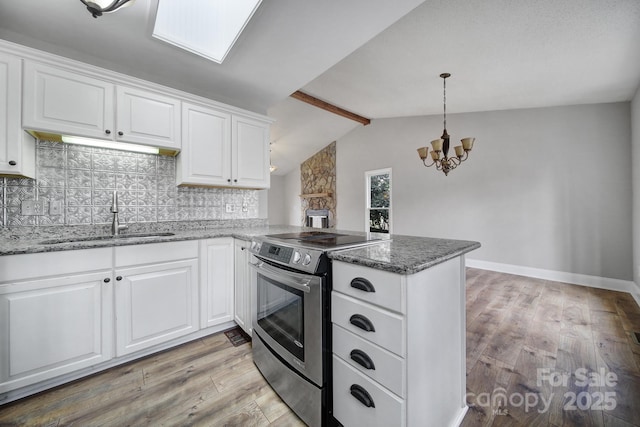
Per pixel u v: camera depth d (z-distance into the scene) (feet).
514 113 12.67
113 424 4.10
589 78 8.57
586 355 5.90
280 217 26.43
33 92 5.12
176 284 6.17
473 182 13.92
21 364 4.46
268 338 5.03
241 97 8.70
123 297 5.45
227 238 7.04
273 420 4.20
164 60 6.56
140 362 5.70
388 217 17.72
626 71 7.94
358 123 18.81
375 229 18.51
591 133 10.91
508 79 9.18
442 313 3.76
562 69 8.13
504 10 5.76
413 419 3.10
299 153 22.36
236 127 8.08
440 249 4.09
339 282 3.76
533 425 4.06
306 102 14.49
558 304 8.93
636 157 9.48
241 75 7.31
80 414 4.29
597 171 10.82
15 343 4.42
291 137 19.47
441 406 3.75
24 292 4.48
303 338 4.13
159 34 5.68
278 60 6.59
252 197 9.54
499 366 5.52
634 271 9.96
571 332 6.95
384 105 14.28
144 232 7.30
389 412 3.10
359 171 19.16
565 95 10.16
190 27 5.82
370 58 8.74
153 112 6.55
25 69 5.06
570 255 11.40
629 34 6.17
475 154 13.84
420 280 3.22
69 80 5.48
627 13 5.50
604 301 9.18
